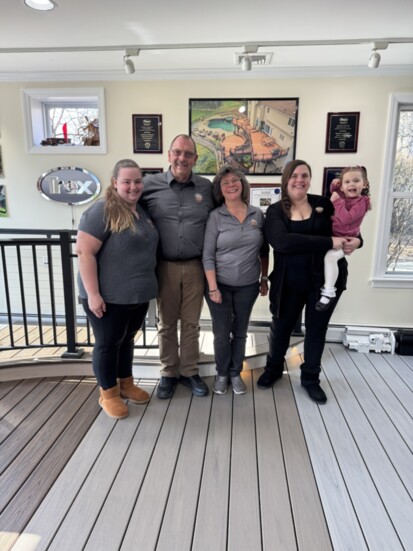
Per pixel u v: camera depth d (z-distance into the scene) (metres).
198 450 1.91
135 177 1.87
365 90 3.13
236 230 2.15
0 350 2.63
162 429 2.08
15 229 3.42
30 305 3.81
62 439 1.98
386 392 2.53
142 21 2.29
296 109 3.20
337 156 3.25
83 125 3.64
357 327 3.41
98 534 1.43
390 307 3.45
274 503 1.59
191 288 2.24
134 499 1.59
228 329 2.33
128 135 3.36
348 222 2.10
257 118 3.25
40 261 3.71
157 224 2.11
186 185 2.12
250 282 2.25
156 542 1.40
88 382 2.60
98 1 2.06
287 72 3.13
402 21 2.27
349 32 2.43
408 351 3.16
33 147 3.45
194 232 2.14
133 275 1.95
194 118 3.28
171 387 2.40
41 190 3.50
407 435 2.07
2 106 3.40
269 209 2.19
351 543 1.41
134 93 3.29
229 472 1.76
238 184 2.08
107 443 1.96
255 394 2.46
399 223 3.44
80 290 2.05
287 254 2.17
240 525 1.48
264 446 1.95
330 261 2.15
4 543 1.38
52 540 1.40
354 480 1.73
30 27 2.38
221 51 2.77
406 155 3.31
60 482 1.68
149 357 2.71
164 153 3.36
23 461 1.81
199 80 3.22
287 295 2.30
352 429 2.11
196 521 1.49
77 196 3.50
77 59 2.97
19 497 1.59
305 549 1.38
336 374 2.80
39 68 3.19
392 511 1.56
